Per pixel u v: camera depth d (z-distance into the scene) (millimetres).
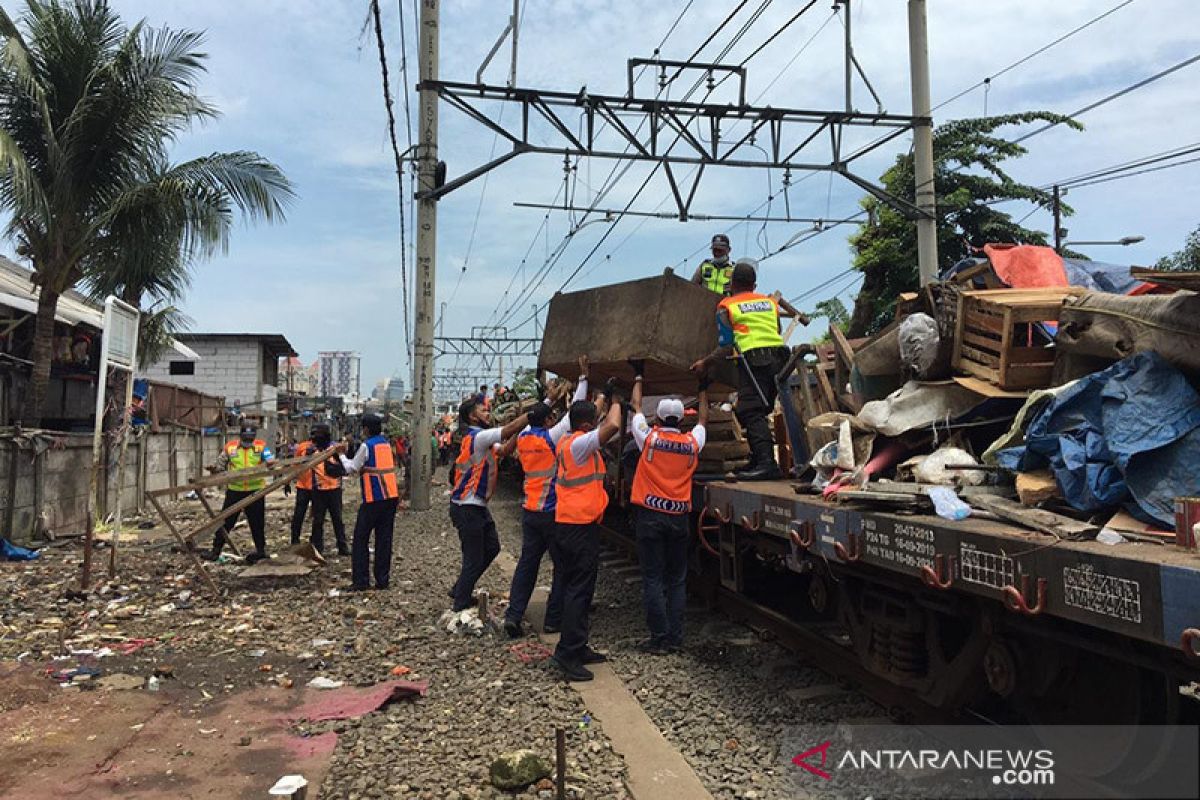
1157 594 2424
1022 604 2984
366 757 4109
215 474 9859
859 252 21656
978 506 3674
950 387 4809
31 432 11242
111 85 11359
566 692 5066
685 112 13805
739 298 6625
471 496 6973
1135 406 3318
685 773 3869
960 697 3979
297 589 8266
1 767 3877
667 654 5891
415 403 15477
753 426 6543
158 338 16500
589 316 7219
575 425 5738
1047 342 4848
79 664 5609
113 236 12078
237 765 3977
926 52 14742
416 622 6922
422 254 15328
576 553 5480
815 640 5461
